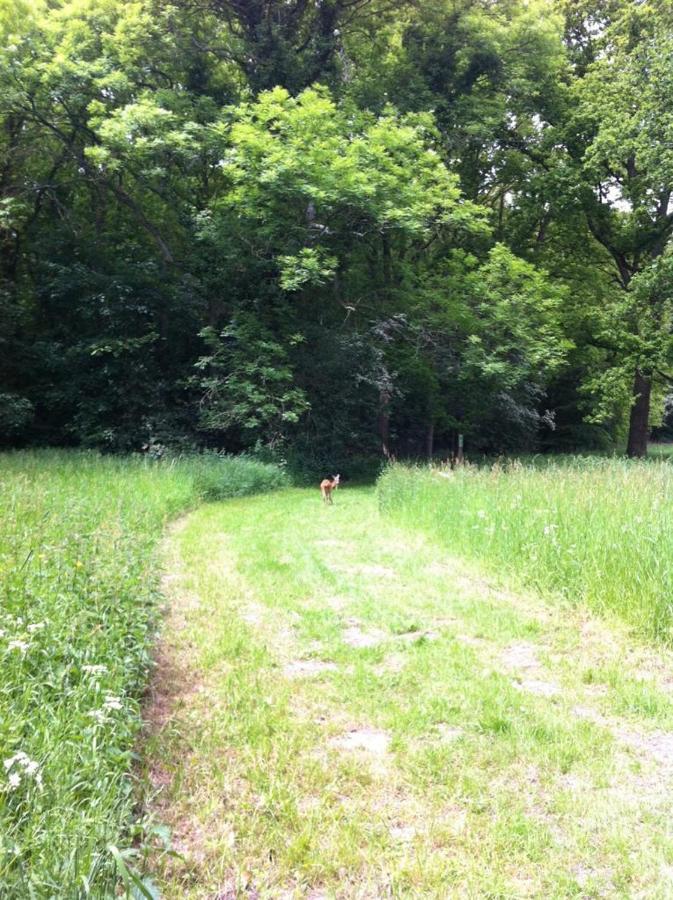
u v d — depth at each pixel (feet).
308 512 41.29
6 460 44.42
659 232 77.51
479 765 11.43
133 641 13.64
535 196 79.20
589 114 72.69
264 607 20.67
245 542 30.58
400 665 15.99
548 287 66.28
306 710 13.50
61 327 67.10
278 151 53.67
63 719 9.64
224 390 60.34
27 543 18.84
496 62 69.77
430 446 81.15
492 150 79.30
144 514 30.81
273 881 8.57
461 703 13.80
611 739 12.46
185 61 63.16
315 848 9.18
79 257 67.26
